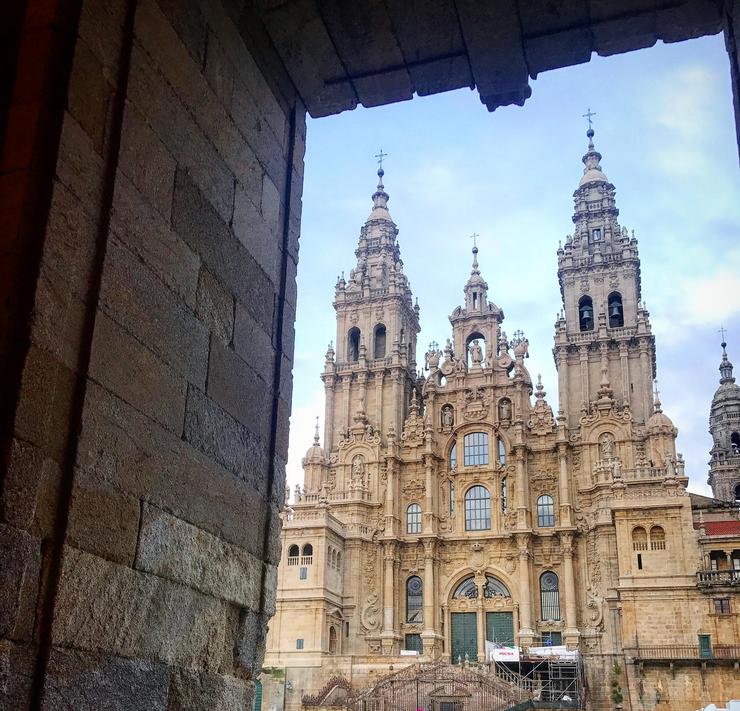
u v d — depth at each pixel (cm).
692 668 6369
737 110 1140
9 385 693
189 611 877
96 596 738
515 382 8750
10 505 668
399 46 1271
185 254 948
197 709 870
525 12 1199
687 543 6825
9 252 723
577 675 6656
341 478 8725
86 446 748
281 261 1225
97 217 813
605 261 9019
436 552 8300
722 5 1174
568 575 7806
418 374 9762
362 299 9625
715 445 12244
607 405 8281
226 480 980
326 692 6925
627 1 1180
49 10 808
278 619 7550
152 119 910
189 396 923
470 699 6531
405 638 8119
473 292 9506
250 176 1144
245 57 1156
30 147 758
